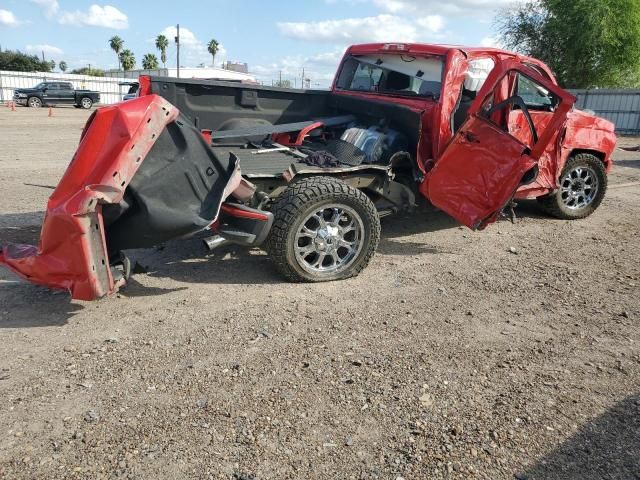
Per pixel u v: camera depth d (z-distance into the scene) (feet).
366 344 12.39
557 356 12.16
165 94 17.83
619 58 90.38
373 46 21.84
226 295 14.99
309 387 10.59
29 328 12.80
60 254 12.27
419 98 19.29
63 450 8.68
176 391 10.34
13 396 10.07
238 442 8.96
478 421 9.71
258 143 19.76
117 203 12.37
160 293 15.05
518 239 21.38
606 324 13.89
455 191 18.02
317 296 15.07
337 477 8.29
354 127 20.24
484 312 14.38
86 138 12.19
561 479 8.39
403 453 8.84
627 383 11.15
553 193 23.58
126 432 9.14
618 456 8.94
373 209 16.01
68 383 10.53
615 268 18.20
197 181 13.62
